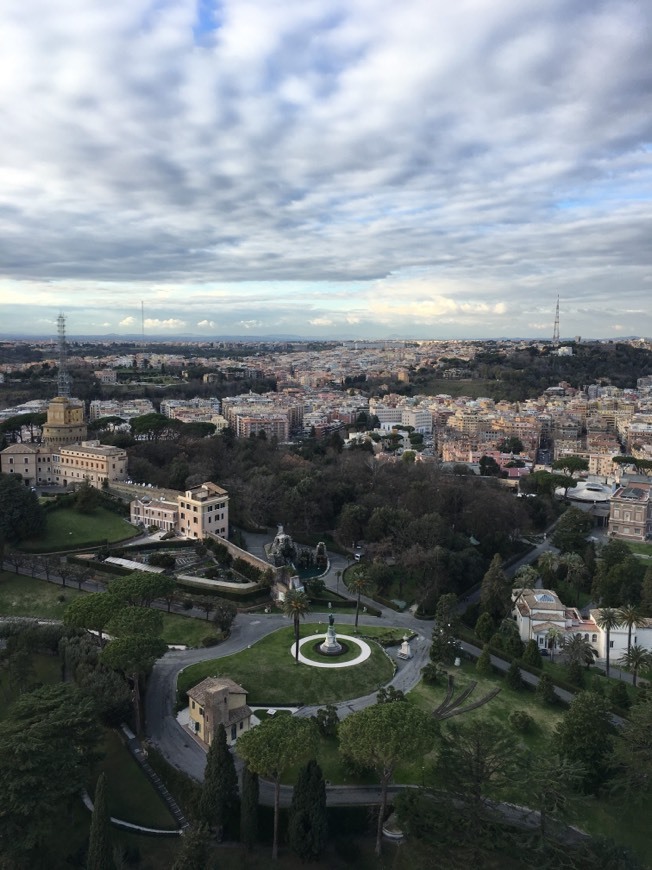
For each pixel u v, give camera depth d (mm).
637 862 98562
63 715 110625
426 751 104688
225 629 171875
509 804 115062
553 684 151750
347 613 195875
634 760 112312
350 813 110750
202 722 130125
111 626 142750
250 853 105562
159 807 114125
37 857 100312
